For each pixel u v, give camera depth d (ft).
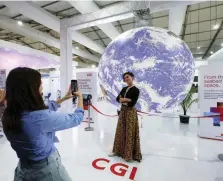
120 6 13.32
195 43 28.25
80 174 6.69
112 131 12.78
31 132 2.39
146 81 8.67
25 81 2.40
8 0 11.85
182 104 15.69
